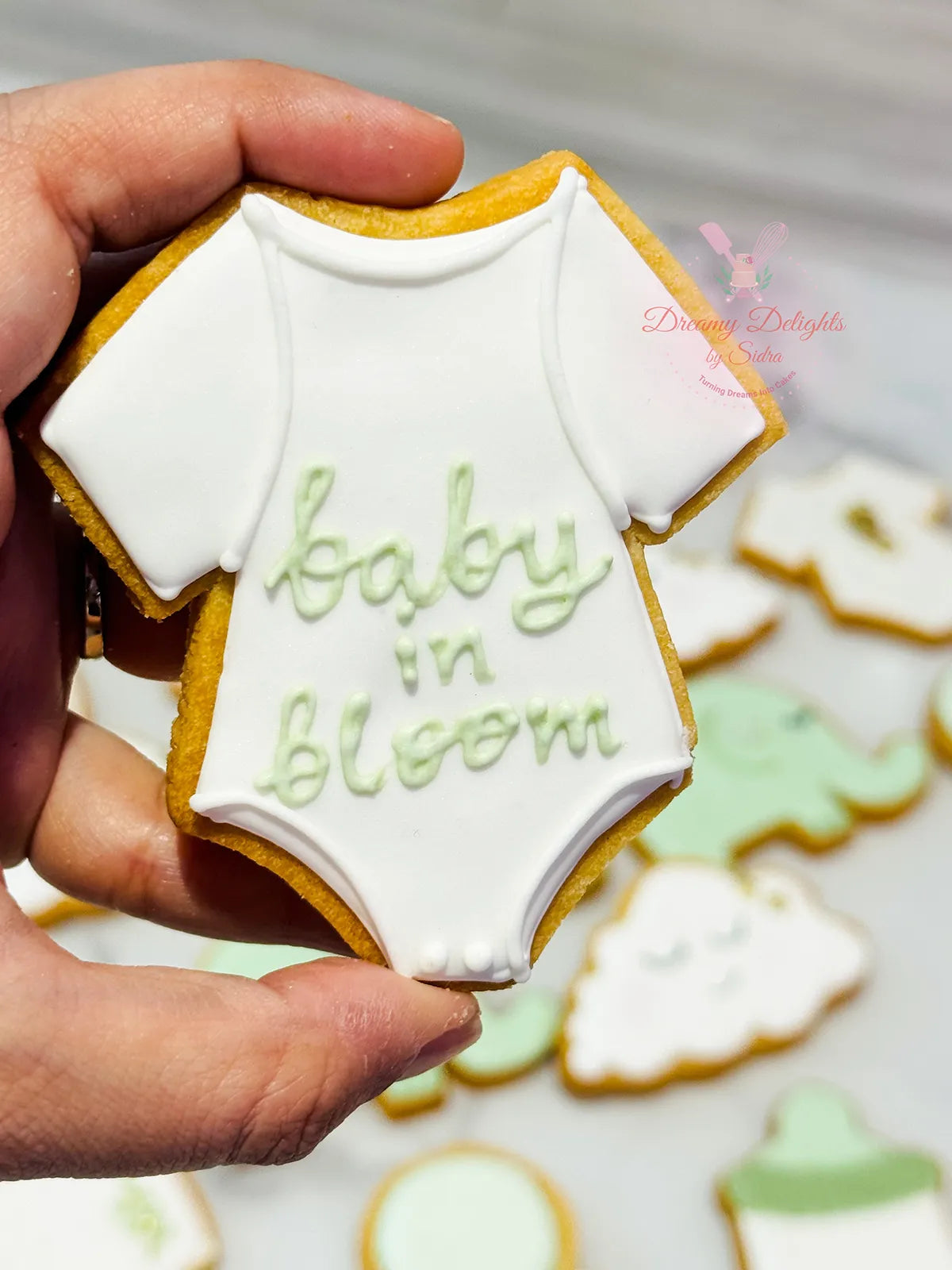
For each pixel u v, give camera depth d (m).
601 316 0.14
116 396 0.14
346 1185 0.20
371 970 0.15
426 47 0.29
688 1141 0.20
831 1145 0.20
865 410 0.29
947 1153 0.20
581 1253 0.19
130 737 0.23
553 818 0.15
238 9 0.28
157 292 0.14
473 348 0.14
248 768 0.15
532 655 0.15
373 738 0.15
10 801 0.19
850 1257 0.19
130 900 0.19
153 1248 0.19
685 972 0.21
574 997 0.21
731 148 0.29
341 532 0.14
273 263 0.14
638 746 0.15
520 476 0.14
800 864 0.23
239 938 0.20
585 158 0.29
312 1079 0.14
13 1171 0.14
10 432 0.16
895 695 0.25
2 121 0.15
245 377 0.14
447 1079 0.21
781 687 0.25
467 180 0.29
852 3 0.30
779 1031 0.21
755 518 0.27
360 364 0.14
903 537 0.27
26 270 0.14
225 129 0.15
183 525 0.14
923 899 0.23
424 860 0.15
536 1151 0.20
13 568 0.18
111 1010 0.14
